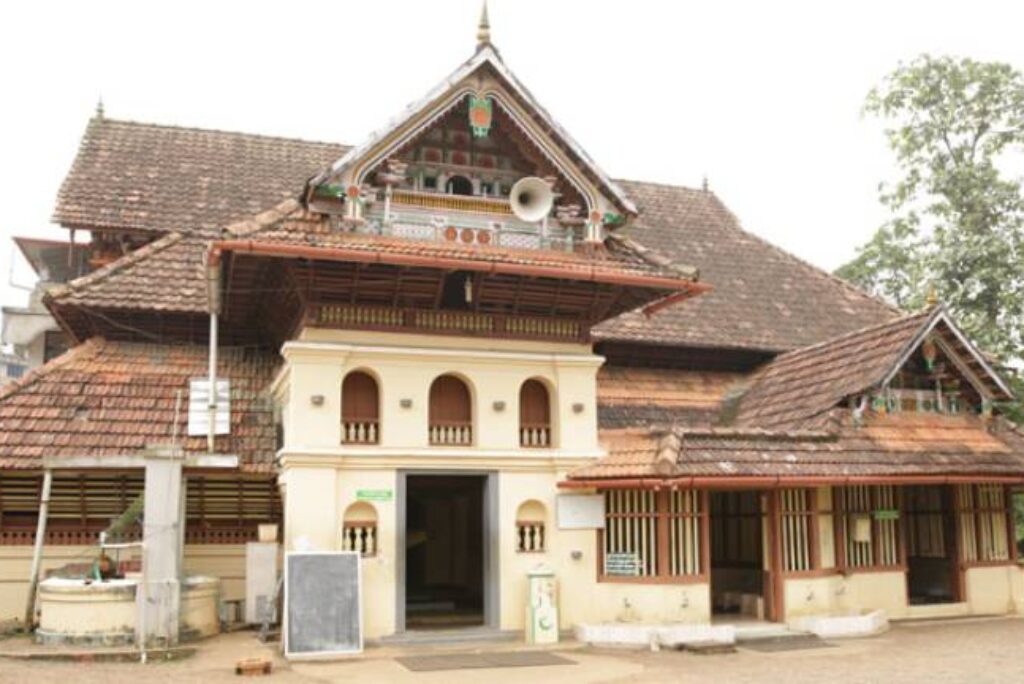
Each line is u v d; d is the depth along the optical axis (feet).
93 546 61.21
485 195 59.82
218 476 61.05
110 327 67.21
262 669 45.42
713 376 80.64
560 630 57.41
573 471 59.31
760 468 57.26
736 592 67.82
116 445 59.93
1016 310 95.86
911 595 71.56
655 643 54.24
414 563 77.87
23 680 42.22
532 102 58.44
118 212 74.33
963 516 69.10
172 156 82.43
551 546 58.59
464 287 59.21
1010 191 98.27
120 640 50.80
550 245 60.18
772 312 85.87
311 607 50.98
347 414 56.95
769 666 48.42
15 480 60.54
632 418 72.23
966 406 69.67
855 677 44.91
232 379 66.59
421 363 57.62
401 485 56.29
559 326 61.31
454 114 58.80
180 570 54.85
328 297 56.18
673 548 57.47
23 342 80.28
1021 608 69.05
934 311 66.49
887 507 65.87
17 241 80.64
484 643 55.47
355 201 55.98
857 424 63.93
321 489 54.39
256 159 85.15
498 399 59.00
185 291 67.26
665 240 92.68
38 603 55.57
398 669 47.21
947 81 101.55
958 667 47.32
